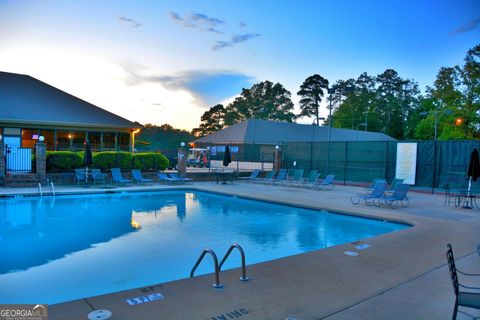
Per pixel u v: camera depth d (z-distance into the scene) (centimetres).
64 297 510
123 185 1834
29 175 1648
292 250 790
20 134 2272
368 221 1093
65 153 1830
